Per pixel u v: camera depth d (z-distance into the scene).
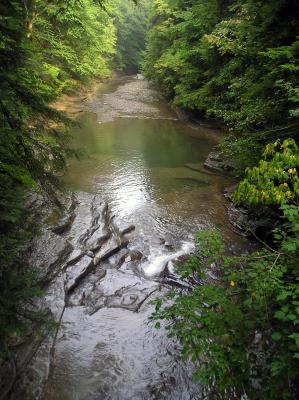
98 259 7.72
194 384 4.95
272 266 3.73
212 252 4.20
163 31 27.28
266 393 3.27
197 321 3.58
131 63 51.75
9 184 4.83
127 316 6.30
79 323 6.08
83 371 5.18
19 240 4.76
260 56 9.10
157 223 9.39
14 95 5.26
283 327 3.61
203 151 16.27
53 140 6.95
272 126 8.87
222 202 10.64
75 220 8.98
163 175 12.94
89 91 29.33
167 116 23.94
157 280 7.31
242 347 3.44
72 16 18.20
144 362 5.36
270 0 8.52
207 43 15.36
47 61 19.62
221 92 16.34
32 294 4.35
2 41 4.74
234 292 3.99
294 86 7.54
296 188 3.90
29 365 5.02
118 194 11.10
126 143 17.23
